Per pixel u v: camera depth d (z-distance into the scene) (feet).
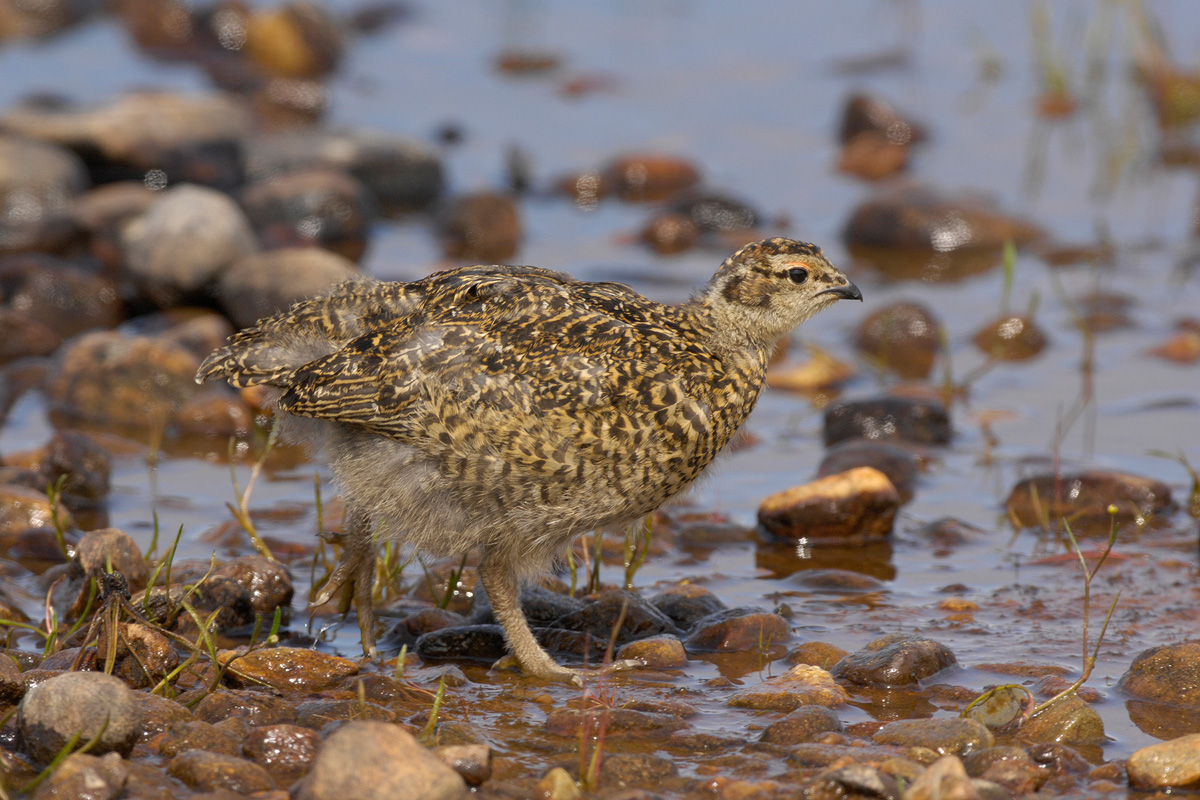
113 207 61.67
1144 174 73.92
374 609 34.30
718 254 64.34
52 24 97.86
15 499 37.91
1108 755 26.35
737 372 31.40
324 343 31.58
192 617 30.86
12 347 51.88
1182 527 39.14
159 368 47.52
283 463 44.42
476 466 29.50
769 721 27.68
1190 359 52.08
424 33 100.01
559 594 34.37
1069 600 34.35
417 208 71.41
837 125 80.18
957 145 77.97
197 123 71.46
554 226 68.54
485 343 29.68
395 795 22.67
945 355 52.24
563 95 87.86
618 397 29.43
